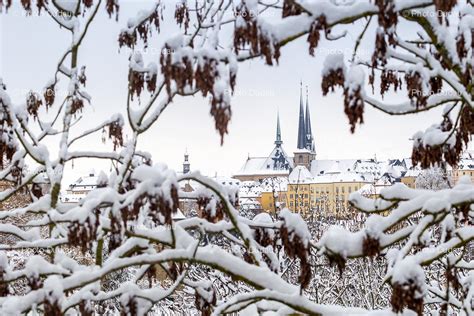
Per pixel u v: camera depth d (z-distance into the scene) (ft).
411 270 14.90
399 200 17.39
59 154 19.75
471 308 19.67
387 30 14.60
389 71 16.98
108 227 18.57
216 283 40.50
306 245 15.84
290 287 17.43
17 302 16.15
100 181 20.88
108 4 18.47
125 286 17.40
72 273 18.01
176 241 18.02
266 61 13.89
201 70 13.43
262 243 19.97
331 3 14.35
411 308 14.87
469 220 20.29
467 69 15.81
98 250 19.03
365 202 18.04
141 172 14.96
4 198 20.86
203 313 19.88
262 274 17.46
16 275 17.57
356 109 13.73
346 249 16.70
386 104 16.97
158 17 18.72
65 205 19.81
